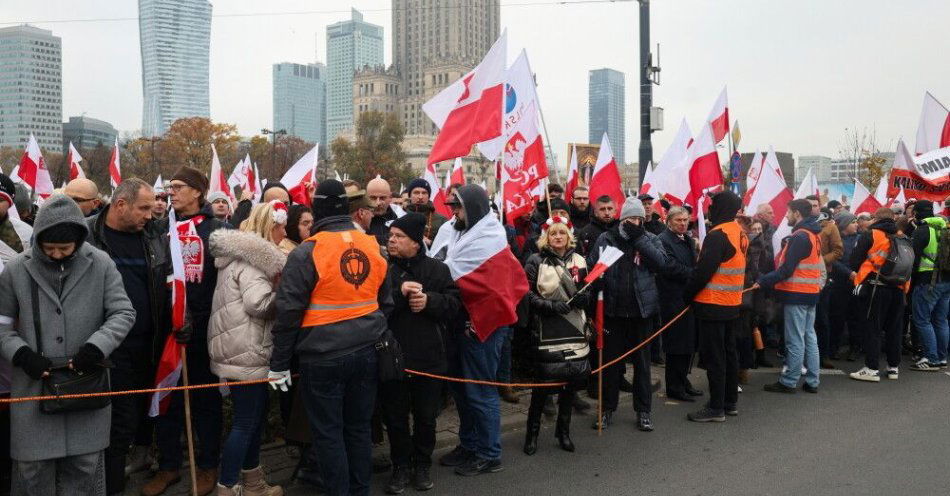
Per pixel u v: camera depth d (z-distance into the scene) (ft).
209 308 15.70
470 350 17.17
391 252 16.12
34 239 12.05
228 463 14.34
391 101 466.29
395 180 227.20
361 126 238.89
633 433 20.53
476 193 17.07
